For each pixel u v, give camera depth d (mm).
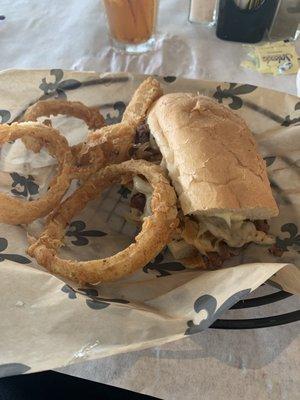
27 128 258
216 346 217
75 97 314
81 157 277
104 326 193
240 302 220
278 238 265
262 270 197
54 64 390
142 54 396
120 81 315
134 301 226
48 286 200
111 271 226
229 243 257
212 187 238
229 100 307
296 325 225
